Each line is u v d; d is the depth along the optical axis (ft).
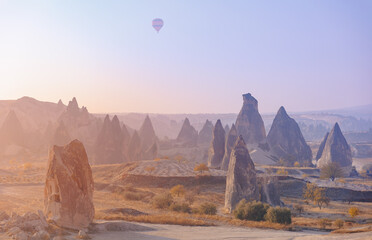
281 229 122.62
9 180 281.54
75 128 653.71
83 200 85.10
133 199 210.38
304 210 215.51
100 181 298.76
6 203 153.48
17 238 68.03
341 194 282.36
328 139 619.67
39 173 338.75
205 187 276.82
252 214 151.02
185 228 107.96
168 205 177.68
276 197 218.79
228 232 104.68
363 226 131.44
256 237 95.45
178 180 293.64
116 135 509.76
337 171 425.28
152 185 287.69
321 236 96.22
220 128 516.32
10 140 595.06
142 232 92.48
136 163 343.87
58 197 83.61
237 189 185.88
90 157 536.42
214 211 166.50
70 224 82.12
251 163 190.90
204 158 622.54
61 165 83.82
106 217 116.57
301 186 296.30
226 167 445.37
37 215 80.89
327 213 204.85
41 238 70.44
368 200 277.03
